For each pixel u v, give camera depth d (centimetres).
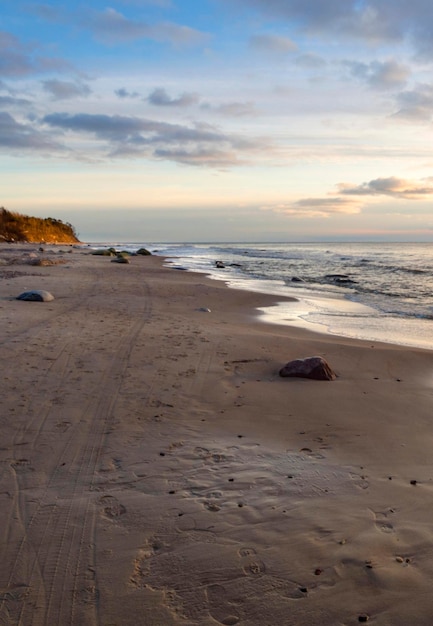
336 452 425
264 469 390
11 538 298
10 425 471
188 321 1110
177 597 249
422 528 303
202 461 404
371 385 641
